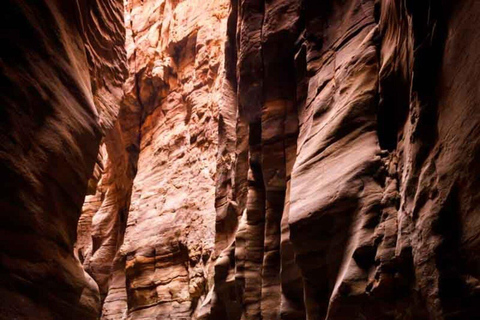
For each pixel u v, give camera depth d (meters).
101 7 8.41
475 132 3.68
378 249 5.61
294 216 6.99
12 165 4.84
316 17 9.37
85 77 6.97
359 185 6.39
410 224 4.89
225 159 13.75
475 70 3.71
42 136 5.41
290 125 9.77
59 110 5.80
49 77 5.69
